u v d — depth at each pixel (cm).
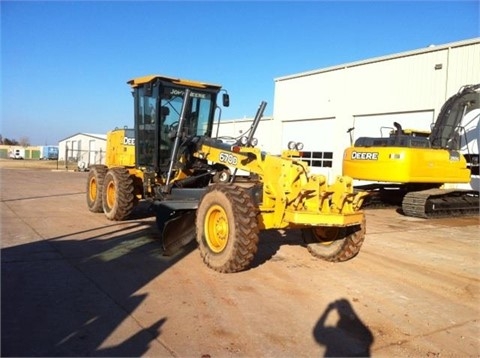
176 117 906
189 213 696
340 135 2080
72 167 4147
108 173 991
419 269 683
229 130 2938
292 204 601
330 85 2125
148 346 376
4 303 459
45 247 704
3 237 771
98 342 379
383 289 570
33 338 381
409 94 1805
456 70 1656
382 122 1920
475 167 1597
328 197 624
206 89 929
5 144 11294
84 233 821
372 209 1545
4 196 1433
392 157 1296
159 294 504
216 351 374
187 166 837
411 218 1316
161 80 877
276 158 632
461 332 448
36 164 4878
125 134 1068
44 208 1155
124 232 834
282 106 2397
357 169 1386
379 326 450
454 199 1371
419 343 416
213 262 599
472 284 618
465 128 1620
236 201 578
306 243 721
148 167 929
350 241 669
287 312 470
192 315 448
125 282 541
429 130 1748
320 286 566
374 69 1934
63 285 521
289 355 375
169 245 675
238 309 470
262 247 770
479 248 870
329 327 438
